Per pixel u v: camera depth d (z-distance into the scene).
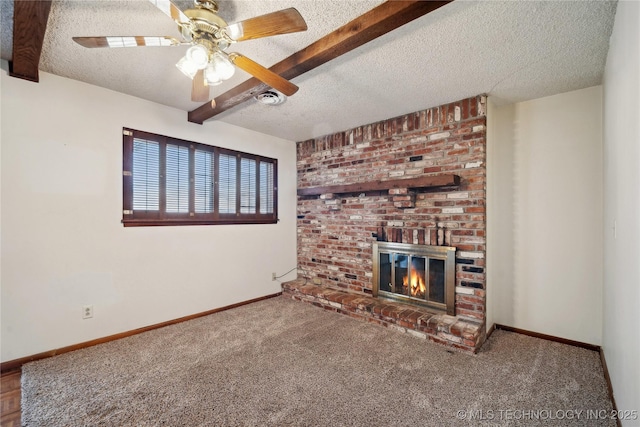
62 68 2.18
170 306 2.93
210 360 2.21
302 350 2.38
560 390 1.84
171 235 2.95
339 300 3.28
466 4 1.49
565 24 1.63
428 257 2.92
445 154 2.81
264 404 1.71
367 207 3.44
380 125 3.32
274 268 3.96
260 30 1.38
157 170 2.85
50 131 2.25
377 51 1.92
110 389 1.84
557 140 2.59
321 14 1.59
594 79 2.31
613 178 1.80
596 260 2.42
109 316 2.54
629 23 1.30
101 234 2.50
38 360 2.18
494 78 2.30
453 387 1.88
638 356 1.21
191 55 1.39
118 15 1.58
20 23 1.57
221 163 3.39
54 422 1.55
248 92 2.40
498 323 2.88
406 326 2.71
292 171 4.23
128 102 2.66
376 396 1.79
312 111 3.03
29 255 2.17
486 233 2.62
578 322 2.49
